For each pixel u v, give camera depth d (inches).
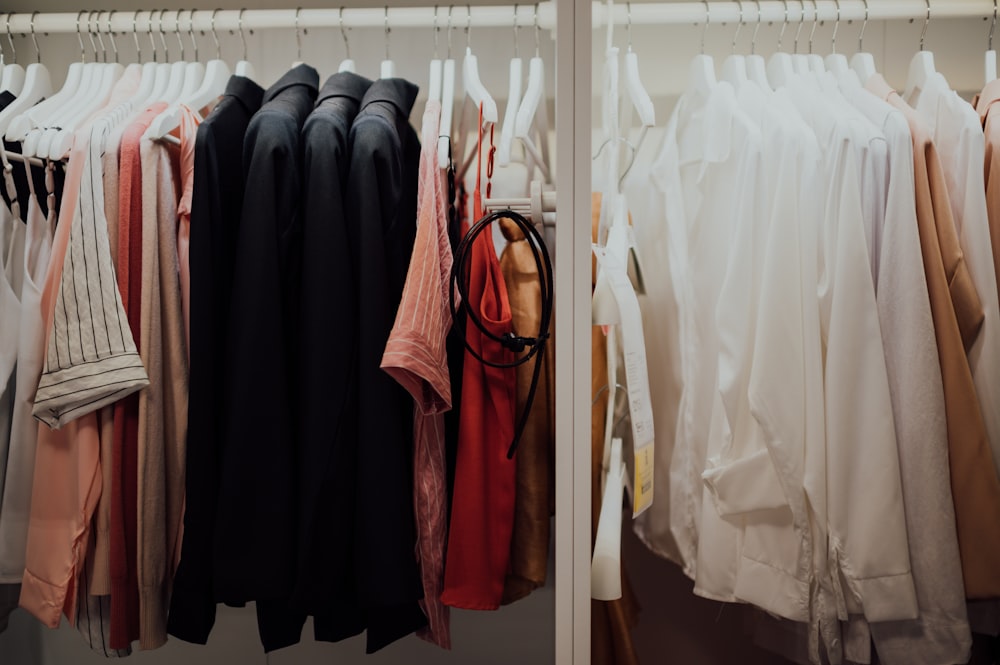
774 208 30.0
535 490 35.9
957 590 27.9
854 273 28.7
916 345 28.5
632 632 45.0
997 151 31.0
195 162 32.5
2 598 40.6
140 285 33.7
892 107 30.6
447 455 37.0
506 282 37.1
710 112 34.4
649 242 38.6
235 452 30.7
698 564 32.1
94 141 32.8
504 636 48.3
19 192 38.8
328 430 31.0
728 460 30.9
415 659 48.7
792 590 29.0
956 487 28.5
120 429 32.9
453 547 33.0
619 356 35.2
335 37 46.3
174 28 39.8
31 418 34.3
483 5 45.5
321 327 31.1
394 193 33.4
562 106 21.1
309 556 30.7
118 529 32.7
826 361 29.6
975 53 42.6
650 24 39.3
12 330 35.2
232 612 48.9
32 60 46.7
